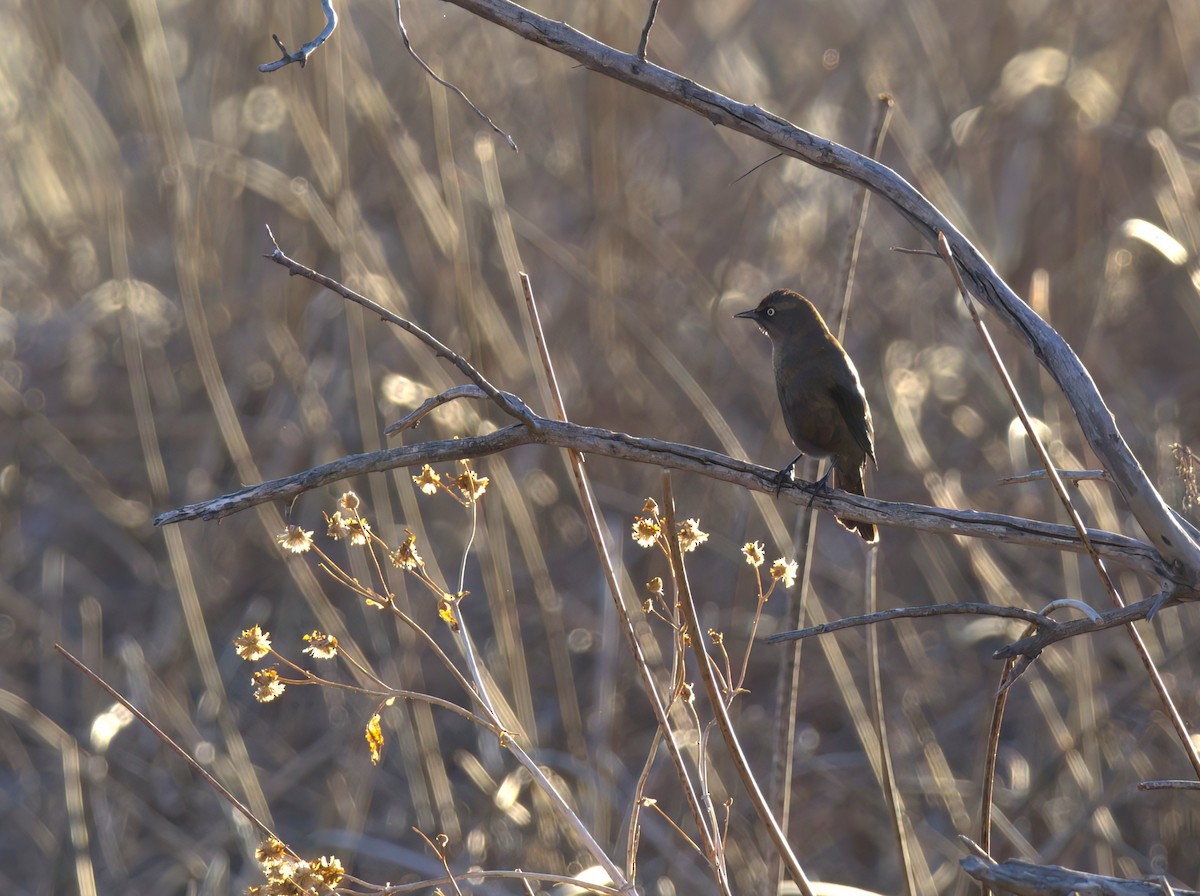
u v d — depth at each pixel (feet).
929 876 30.78
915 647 38.60
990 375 43.21
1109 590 17.15
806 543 26.04
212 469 44.80
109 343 49.32
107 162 49.80
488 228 47.37
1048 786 34.63
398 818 36.37
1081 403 17.16
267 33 48.80
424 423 40.93
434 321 42.75
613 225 45.62
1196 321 42.57
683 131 53.26
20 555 44.75
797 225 49.01
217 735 38.24
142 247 51.37
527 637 41.52
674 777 35.86
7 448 46.42
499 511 33.45
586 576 43.06
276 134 50.47
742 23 53.67
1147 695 35.96
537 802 31.01
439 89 37.47
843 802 36.63
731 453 38.06
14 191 54.90
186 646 39.32
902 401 38.70
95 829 34.94
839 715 39.60
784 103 53.42
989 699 36.99
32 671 41.91
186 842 33.94
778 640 17.38
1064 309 45.09
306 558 42.04
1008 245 46.47
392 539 35.42
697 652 16.97
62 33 55.21
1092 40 52.08
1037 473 18.56
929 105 53.01
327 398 44.96
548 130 51.11
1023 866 16.01
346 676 40.01
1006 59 51.39
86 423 47.98
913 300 46.62
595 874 26.11
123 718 35.47
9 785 38.11
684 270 46.75
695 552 43.62
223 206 49.01
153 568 43.98
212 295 47.93
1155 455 38.78
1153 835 33.96
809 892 16.97
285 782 36.65
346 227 39.42
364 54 45.09
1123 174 49.52
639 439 18.86
